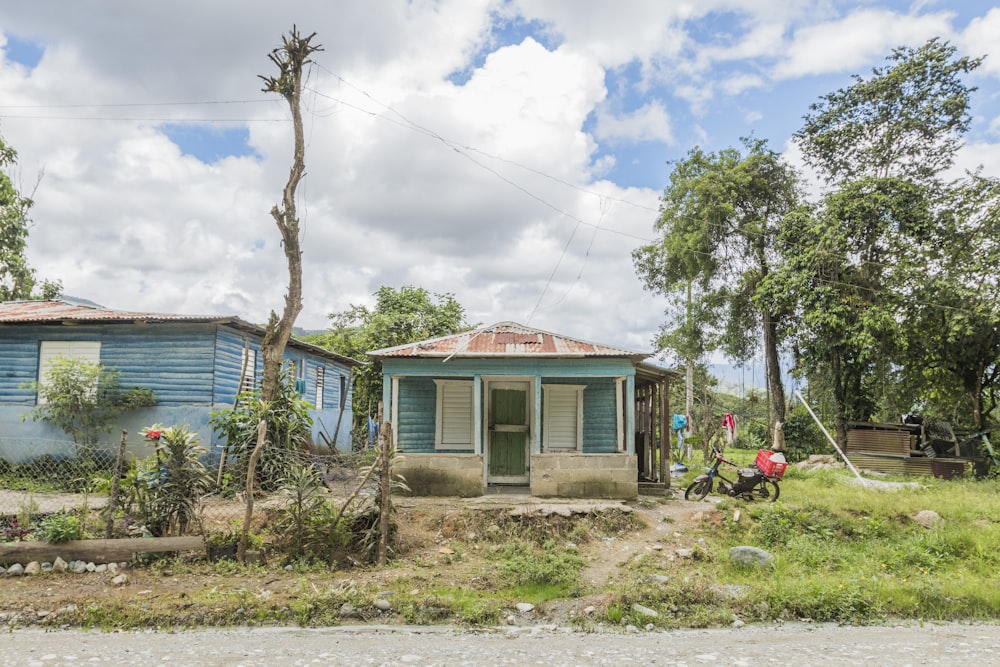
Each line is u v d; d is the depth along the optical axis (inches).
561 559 378.9
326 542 370.0
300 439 526.3
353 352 1096.2
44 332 625.6
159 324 606.9
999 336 835.4
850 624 316.2
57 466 569.6
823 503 507.2
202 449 378.6
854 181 927.0
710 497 564.1
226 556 351.6
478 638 280.8
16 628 276.5
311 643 266.1
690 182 1028.5
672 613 319.6
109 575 325.4
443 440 581.6
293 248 542.0
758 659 253.6
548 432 589.6
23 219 1037.8
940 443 847.1
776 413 1024.2
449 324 1165.1
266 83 538.6
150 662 236.7
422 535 426.9
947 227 852.0
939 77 898.1
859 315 862.5
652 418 647.1
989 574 388.8
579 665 243.1
